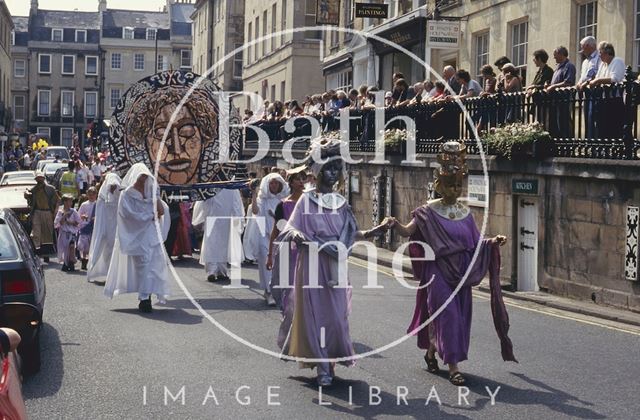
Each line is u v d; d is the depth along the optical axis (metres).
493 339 10.95
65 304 13.44
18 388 5.00
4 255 9.05
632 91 13.50
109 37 106.94
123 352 9.97
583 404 7.89
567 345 10.62
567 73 15.52
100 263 16.02
